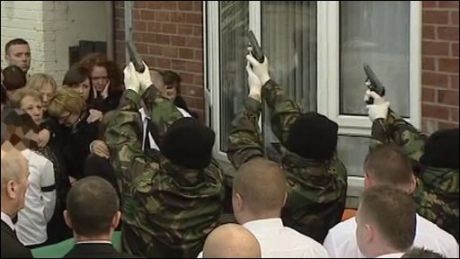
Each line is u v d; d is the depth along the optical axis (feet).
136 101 12.68
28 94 13.33
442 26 15.90
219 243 9.14
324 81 17.57
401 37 16.87
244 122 13.08
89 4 19.61
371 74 13.83
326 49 17.54
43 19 18.80
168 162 11.03
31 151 12.76
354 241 10.85
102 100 15.28
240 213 10.50
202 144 10.97
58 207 13.21
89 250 9.43
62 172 13.26
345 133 17.16
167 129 11.71
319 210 12.05
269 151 14.96
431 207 12.02
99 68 15.53
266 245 10.24
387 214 9.66
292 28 18.02
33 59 18.94
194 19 18.62
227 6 18.51
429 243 11.09
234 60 18.51
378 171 11.14
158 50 18.95
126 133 12.31
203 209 11.09
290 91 18.08
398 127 13.30
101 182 9.68
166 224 10.99
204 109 18.58
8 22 18.80
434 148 12.04
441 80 15.98
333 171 12.25
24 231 12.75
